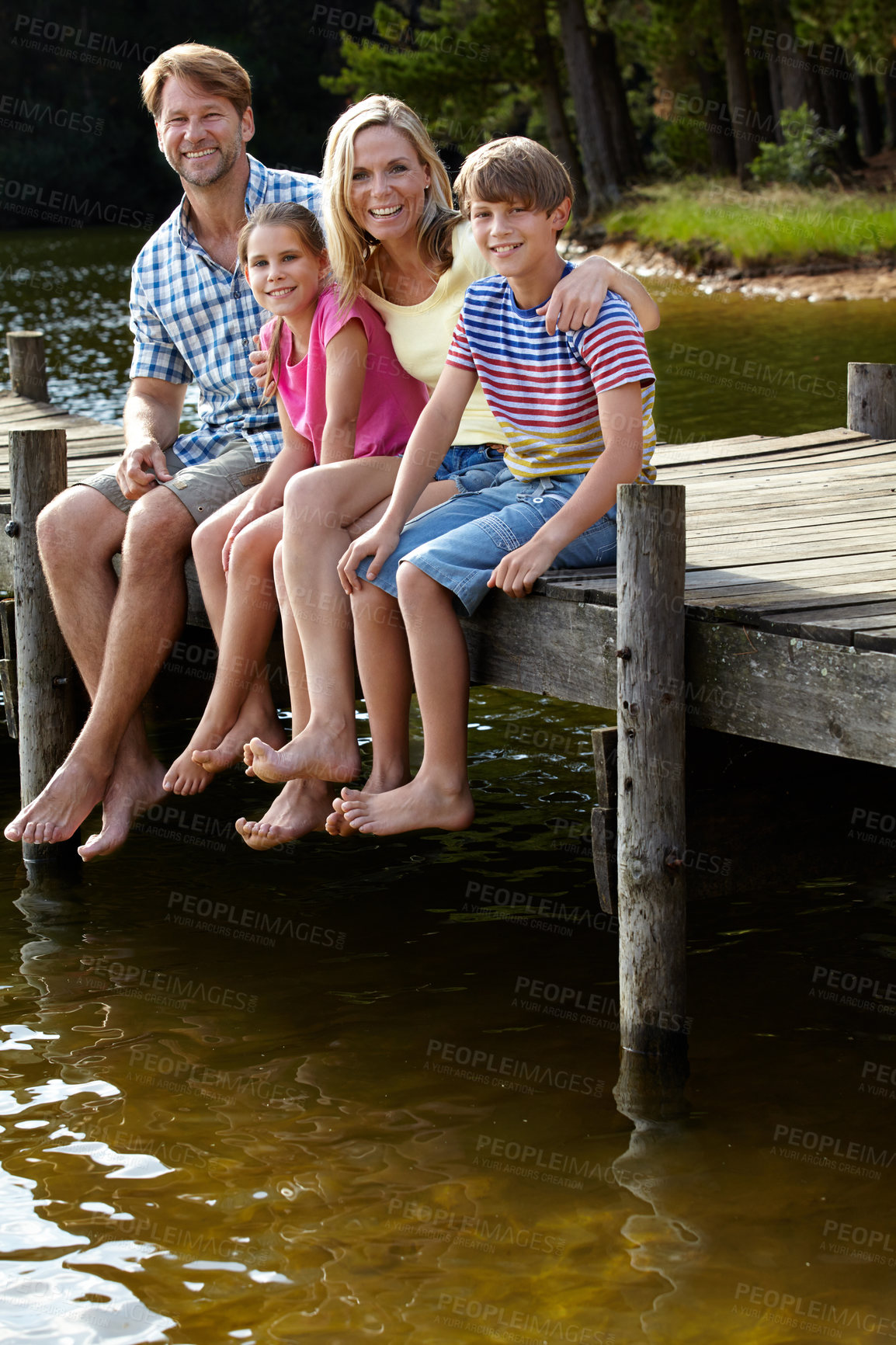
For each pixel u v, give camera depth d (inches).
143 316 198.8
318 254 163.5
